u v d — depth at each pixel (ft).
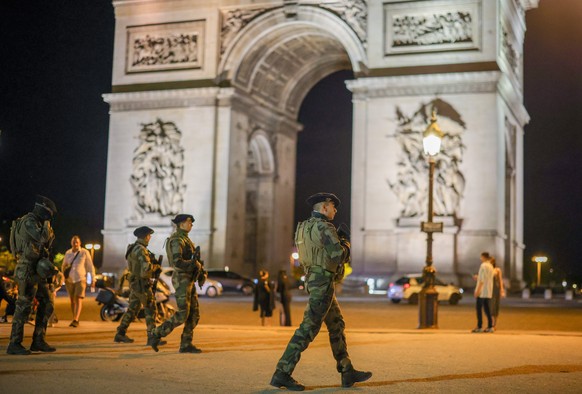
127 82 279.69
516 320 150.71
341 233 52.08
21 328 66.13
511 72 272.10
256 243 312.09
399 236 245.65
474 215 240.12
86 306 175.83
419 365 63.16
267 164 311.06
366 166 251.19
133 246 77.92
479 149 240.94
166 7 278.26
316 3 262.88
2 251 271.90
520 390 51.08
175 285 68.80
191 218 70.79
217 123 269.03
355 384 52.26
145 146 273.95
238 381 52.29
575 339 94.12
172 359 64.03
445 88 245.04
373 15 254.68
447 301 214.69
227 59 270.46
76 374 53.72
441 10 248.93
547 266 510.17
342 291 245.86
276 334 96.37
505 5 258.98
